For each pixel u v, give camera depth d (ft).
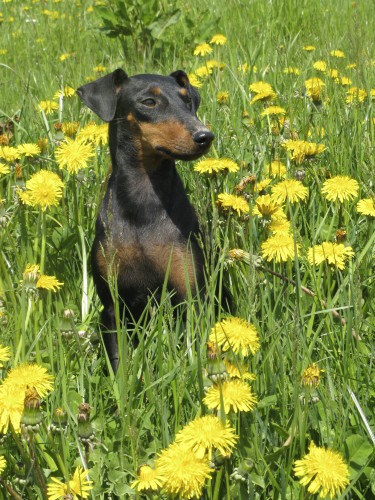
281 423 4.29
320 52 7.82
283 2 10.36
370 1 10.52
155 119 5.49
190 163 6.31
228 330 4.08
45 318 5.03
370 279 5.19
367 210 5.12
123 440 4.26
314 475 3.82
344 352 4.56
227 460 3.93
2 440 4.09
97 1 12.35
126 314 5.58
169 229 5.44
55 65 8.95
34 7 13.02
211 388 3.98
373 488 4.14
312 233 5.42
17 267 5.39
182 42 9.62
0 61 9.89
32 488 4.12
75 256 5.78
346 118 6.37
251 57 8.20
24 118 6.89
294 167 5.82
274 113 6.44
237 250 4.89
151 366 4.53
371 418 4.43
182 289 5.45
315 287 4.96
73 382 4.71
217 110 6.95
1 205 5.22
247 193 5.35
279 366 4.47
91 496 3.97
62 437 4.06
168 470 3.73
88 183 6.20
